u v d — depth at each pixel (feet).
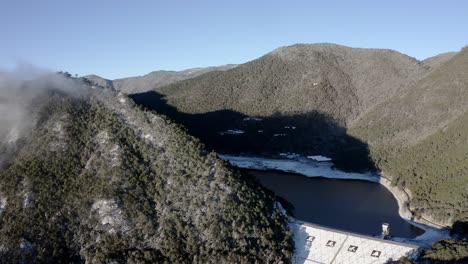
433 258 361.92
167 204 377.71
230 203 375.66
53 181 381.19
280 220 397.80
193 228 362.12
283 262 358.64
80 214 366.84
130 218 365.20
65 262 339.98
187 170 399.85
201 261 339.98
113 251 343.26
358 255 382.01
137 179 390.42
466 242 378.32
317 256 382.42
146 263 331.36
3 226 352.08
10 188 373.20
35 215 357.41
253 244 361.30
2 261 330.34
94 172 394.52
